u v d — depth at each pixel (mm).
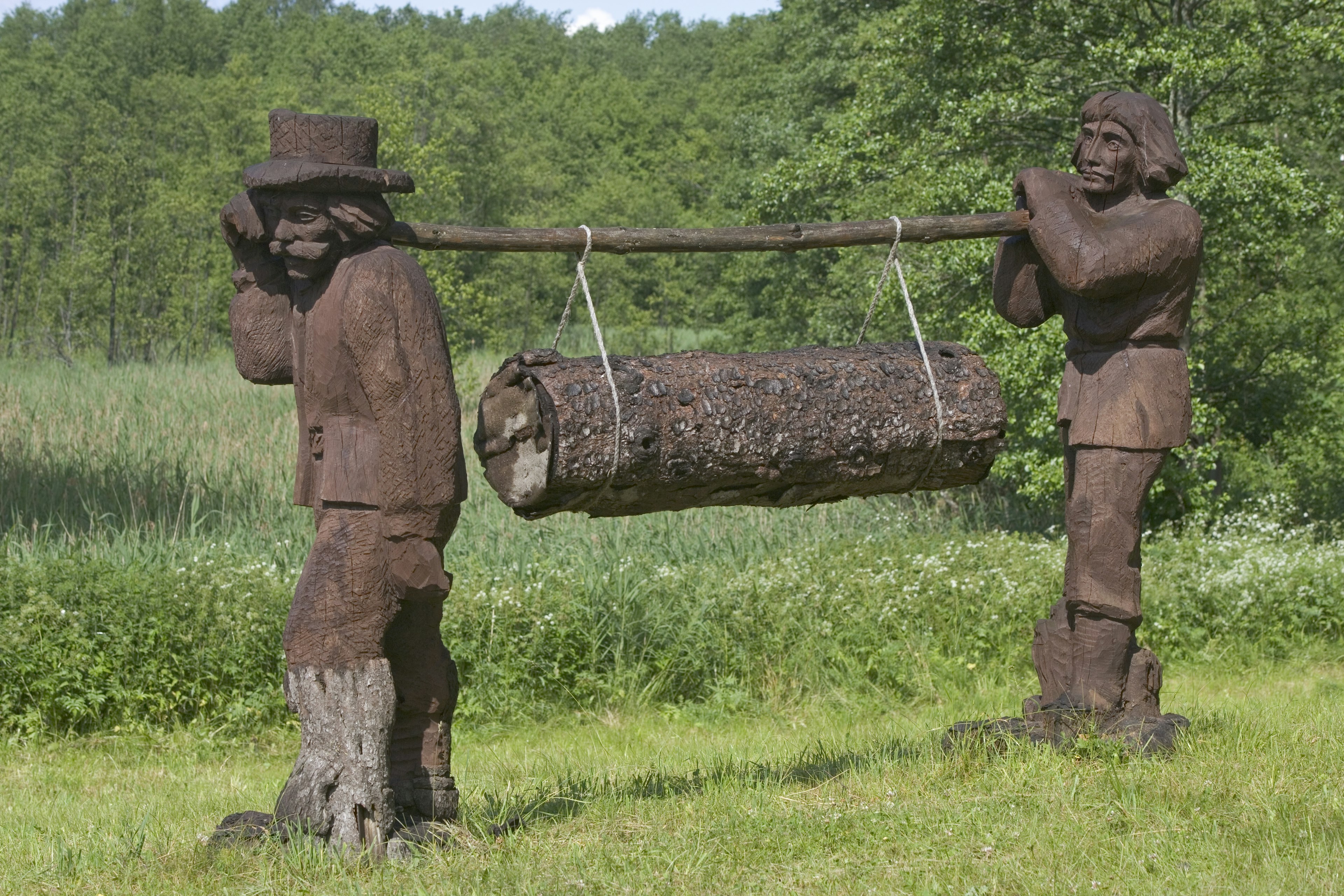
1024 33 15562
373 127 4523
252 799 6699
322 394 4465
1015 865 4117
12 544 11125
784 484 4848
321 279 4516
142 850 4977
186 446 16594
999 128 15734
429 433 4316
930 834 4516
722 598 10773
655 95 86562
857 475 4930
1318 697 8469
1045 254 5434
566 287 38812
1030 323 5934
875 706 9695
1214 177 13383
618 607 10492
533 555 11672
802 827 4652
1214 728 6070
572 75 83812
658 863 4336
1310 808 4566
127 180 36688
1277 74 14891
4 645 8945
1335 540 14820
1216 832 4375
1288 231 14594
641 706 9883
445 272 26672
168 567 10367
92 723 9094
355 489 4406
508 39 115062
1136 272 5363
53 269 37188
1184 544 12852
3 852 5250
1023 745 5566
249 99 45375
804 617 10719
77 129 44312
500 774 7230
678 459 4531
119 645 9227
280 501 14297
